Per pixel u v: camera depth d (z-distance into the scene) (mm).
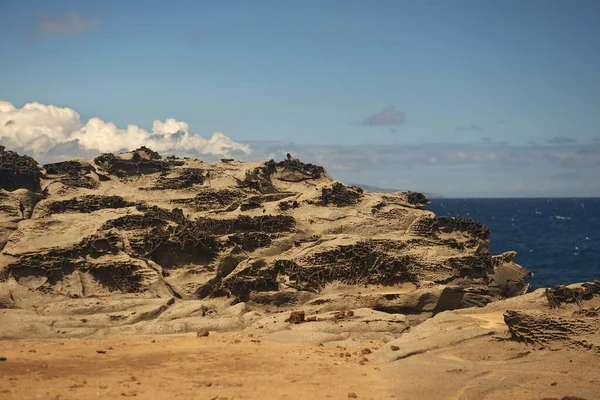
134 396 29750
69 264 55656
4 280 54250
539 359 36094
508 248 158500
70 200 65875
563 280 107750
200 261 60125
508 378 33062
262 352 38938
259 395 30609
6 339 44375
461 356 37344
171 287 57281
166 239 59844
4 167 67562
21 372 33375
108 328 47125
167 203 72312
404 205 78625
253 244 62875
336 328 45812
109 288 55656
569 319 37344
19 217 62219
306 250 62125
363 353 39375
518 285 67750
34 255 55062
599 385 32062
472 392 31375
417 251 64688
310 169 85688
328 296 57656
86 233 58125
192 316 50875
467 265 64000
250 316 50156
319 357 37938
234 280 57719
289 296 57938
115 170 78250
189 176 76562
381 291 59938
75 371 34000
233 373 34094
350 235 66000
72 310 50844
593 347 35594
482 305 62406
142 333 46625
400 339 40594
